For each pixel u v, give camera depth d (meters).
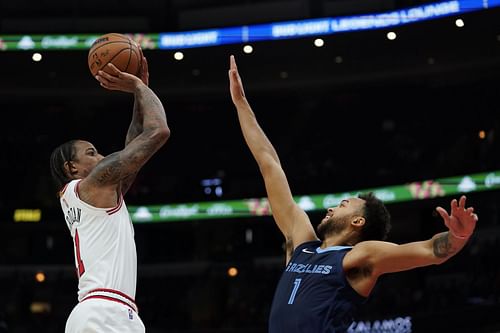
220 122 30.73
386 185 25.50
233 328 26.77
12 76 28.38
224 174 30.41
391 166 28.34
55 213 28.06
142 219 27.66
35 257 28.50
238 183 30.20
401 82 28.34
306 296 4.63
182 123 30.83
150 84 28.55
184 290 28.36
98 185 5.14
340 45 25.83
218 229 29.64
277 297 4.80
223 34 26.42
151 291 28.44
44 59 27.23
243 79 28.42
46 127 30.42
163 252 30.00
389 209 25.42
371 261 4.53
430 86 28.50
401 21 24.77
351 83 28.47
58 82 28.88
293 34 25.94
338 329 4.58
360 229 4.96
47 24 28.73
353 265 4.59
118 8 29.55
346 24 25.44
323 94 29.86
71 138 30.33
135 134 5.61
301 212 5.36
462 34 24.67
